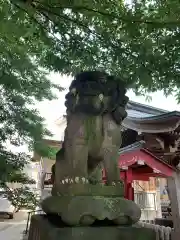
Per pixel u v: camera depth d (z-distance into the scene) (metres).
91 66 3.85
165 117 6.53
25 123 6.24
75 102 2.49
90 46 3.64
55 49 3.81
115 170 2.43
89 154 2.51
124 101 2.62
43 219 2.36
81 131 2.41
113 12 3.17
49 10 3.01
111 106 2.52
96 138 2.46
